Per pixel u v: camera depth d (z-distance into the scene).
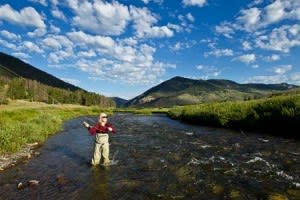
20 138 18.31
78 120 46.94
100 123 13.44
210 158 14.05
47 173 11.89
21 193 9.53
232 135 22.38
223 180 10.49
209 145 17.78
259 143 17.97
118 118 51.88
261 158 13.67
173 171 11.91
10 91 162.00
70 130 28.64
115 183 10.46
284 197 8.59
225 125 28.94
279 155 14.20
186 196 9.05
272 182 10.05
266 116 24.28
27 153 15.75
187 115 40.22
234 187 9.70
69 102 189.50
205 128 28.86
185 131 26.06
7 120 26.78
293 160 13.09
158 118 50.84
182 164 13.00
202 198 8.84
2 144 16.03
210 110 34.25
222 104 36.94
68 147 18.08
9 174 11.78
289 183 9.88
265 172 11.31
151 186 10.07
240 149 16.12
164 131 26.39
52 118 32.97
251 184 9.93
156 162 13.55
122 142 19.77
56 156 15.23
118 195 9.23
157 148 17.19
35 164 13.41
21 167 12.88
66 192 9.58
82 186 10.17
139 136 22.91
